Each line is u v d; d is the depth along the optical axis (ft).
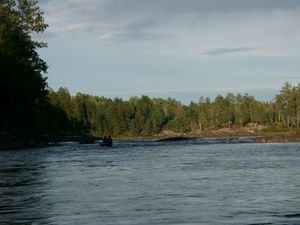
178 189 51.93
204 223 32.73
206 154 133.39
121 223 33.17
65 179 64.80
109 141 211.20
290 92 547.08
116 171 77.97
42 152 157.17
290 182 57.41
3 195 48.55
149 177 66.33
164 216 35.60
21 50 229.86
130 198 45.24
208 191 49.88
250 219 33.76
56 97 492.54
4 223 33.68
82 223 33.35
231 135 484.33
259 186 53.72
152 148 188.65
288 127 545.44
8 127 238.07
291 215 34.99
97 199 44.78
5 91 227.61
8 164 98.17
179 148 184.55
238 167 82.69
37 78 239.30
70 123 538.06
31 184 58.75
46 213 37.50
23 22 236.02
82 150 172.55
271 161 97.91
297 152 136.36
